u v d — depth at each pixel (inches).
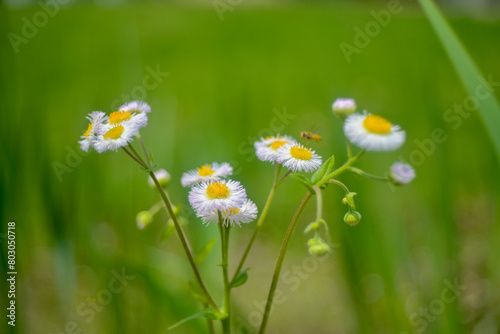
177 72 56.8
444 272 18.7
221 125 24.0
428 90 20.4
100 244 20.7
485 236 26.3
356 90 48.5
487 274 21.1
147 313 19.7
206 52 67.3
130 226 23.6
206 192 14.7
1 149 18.9
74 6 79.4
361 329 19.3
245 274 15.3
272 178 35.2
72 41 64.4
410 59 59.8
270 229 32.6
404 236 20.4
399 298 19.8
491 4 105.9
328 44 72.6
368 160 25.0
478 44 71.9
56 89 43.4
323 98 47.0
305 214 33.1
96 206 23.7
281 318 25.4
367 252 19.4
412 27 80.1
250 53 67.2
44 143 19.4
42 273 23.8
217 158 21.0
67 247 18.8
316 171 15.2
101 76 51.5
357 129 14.5
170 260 19.5
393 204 23.6
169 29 77.6
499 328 19.6
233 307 18.2
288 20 90.0
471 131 41.4
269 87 52.4
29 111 19.6
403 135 14.5
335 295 26.7
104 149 14.4
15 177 19.0
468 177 32.2
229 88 43.2
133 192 23.9
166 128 24.2
